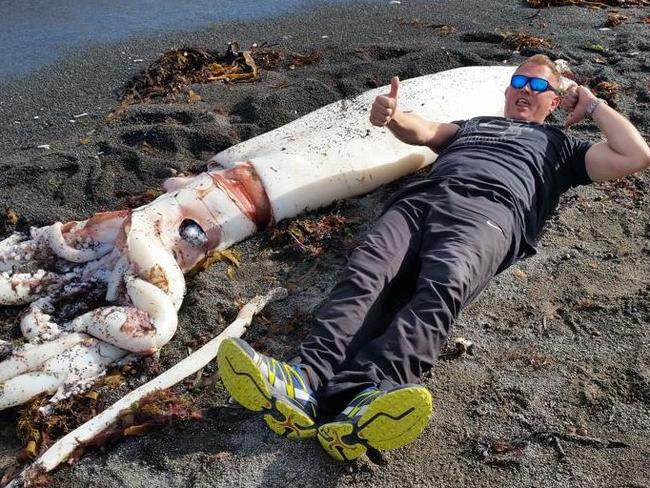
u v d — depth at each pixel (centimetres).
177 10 747
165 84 578
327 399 273
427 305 284
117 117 525
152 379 314
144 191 447
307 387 273
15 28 699
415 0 759
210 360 320
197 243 369
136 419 294
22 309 358
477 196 339
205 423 293
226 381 269
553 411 296
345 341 285
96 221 368
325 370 278
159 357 327
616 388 305
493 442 284
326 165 414
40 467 275
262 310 348
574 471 274
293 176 402
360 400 259
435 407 298
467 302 309
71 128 523
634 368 313
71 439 284
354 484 270
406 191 355
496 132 380
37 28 699
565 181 378
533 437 286
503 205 339
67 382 308
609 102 527
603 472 273
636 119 507
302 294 360
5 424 304
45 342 315
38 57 636
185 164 468
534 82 398
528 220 351
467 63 595
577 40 638
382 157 429
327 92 546
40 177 456
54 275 358
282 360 323
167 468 277
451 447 284
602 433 287
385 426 253
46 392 306
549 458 279
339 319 287
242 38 669
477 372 314
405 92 471
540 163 365
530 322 339
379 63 587
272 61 612
